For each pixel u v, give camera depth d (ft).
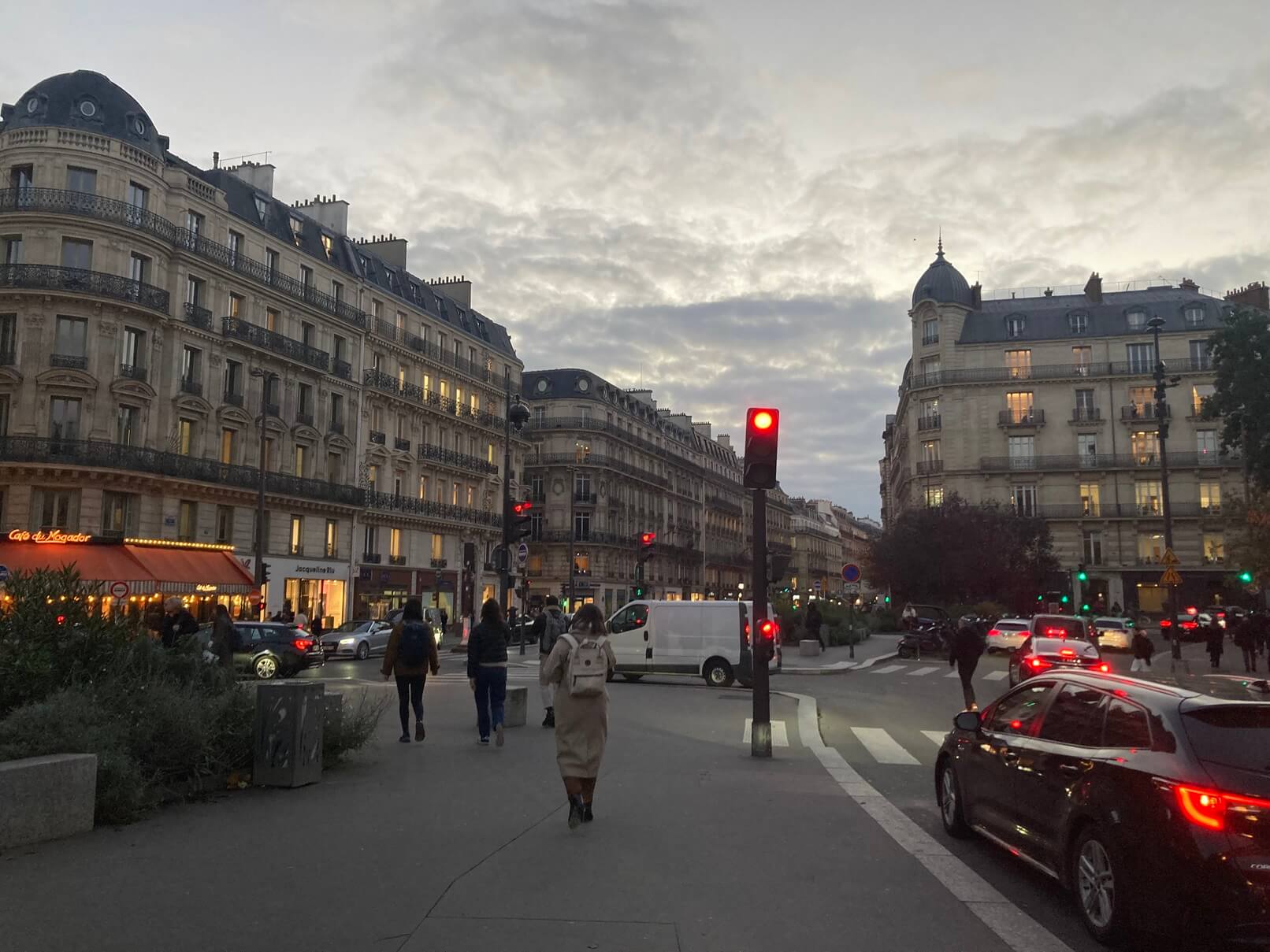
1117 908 16.22
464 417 190.39
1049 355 223.30
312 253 152.15
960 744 24.72
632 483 266.16
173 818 24.56
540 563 242.37
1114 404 218.59
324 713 30.96
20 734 23.56
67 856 20.57
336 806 26.37
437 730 42.70
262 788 28.60
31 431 110.22
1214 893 14.83
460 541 188.44
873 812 27.22
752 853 22.17
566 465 242.58
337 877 19.43
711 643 73.20
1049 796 19.24
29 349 110.63
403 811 25.76
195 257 125.49
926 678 87.97
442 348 185.88
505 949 15.57
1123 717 18.38
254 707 29.94
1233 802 15.20
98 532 112.16
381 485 165.99
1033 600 197.88
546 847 22.20
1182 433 214.48
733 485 361.71
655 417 297.33
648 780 31.48
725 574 340.39
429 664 39.19
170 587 113.80
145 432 117.80
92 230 113.91
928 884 20.08
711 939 16.35
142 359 118.52
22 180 114.32
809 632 122.31
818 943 16.34
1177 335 216.74
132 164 118.01
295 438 144.05
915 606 140.97
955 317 230.89
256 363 136.46
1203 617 174.91
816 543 479.00
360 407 159.43
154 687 28.09
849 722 51.65
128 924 16.37
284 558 140.56
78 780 22.59
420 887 18.83
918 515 192.24
